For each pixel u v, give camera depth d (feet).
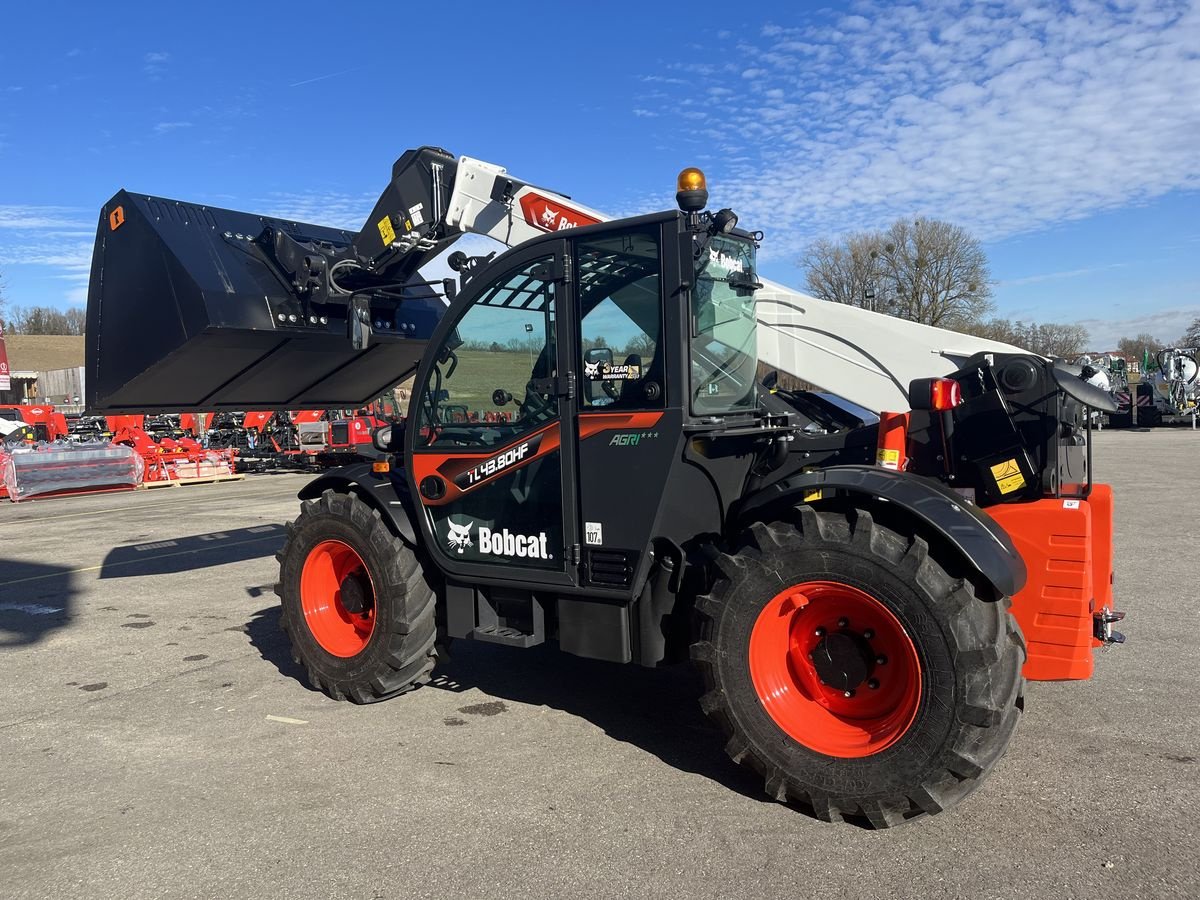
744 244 13.06
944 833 9.92
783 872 9.20
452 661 17.33
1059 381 10.87
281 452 69.62
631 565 11.73
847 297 158.20
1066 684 14.78
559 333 12.19
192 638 19.70
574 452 12.21
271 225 18.25
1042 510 10.85
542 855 9.74
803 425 14.52
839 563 10.09
